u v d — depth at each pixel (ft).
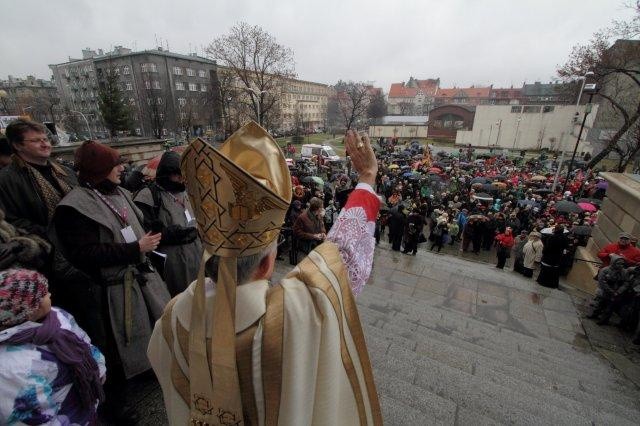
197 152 2.41
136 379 8.43
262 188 2.34
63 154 29.60
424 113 346.13
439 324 16.83
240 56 108.17
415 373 11.17
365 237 3.37
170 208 8.70
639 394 12.87
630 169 91.15
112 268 6.66
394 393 9.78
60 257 6.93
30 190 7.29
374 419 3.04
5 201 7.12
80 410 5.04
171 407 3.15
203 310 2.68
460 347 14.37
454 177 70.13
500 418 9.48
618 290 18.19
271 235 2.61
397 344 13.19
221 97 139.13
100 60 177.58
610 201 27.61
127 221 6.97
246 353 2.54
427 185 63.10
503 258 30.76
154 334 3.27
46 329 4.69
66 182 8.20
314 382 2.60
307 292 2.72
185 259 8.68
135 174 13.73
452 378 10.98
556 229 23.85
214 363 2.59
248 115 125.49
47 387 4.52
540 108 147.54
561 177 78.74
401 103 351.25
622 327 18.48
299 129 208.95
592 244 29.37
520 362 13.65
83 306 6.77
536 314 20.04
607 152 80.02
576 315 19.99
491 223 40.27
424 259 28.30
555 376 13.02
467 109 179.73
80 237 6.15
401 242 34.73
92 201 6.45
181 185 9.00
